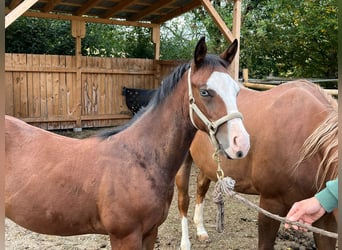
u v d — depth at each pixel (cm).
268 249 237
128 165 193
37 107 751
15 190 199
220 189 184
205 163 278
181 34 1056
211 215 381
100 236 330
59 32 941
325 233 128
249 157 239
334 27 736
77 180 193
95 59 804
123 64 841
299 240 324
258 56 890
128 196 188
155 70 881
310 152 201
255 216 379
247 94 266
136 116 210
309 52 820
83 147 204
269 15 880
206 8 557
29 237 323
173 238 330
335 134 187
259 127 234
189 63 192
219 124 172
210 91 174
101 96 823
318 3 770
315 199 130
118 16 837
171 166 197
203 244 320
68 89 781
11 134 209
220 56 189
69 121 789
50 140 210
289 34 815
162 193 195
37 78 745
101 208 191
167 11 816
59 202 194
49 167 198
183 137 194
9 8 719
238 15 564
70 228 200
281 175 219
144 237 204
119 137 204
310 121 214
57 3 691
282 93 238
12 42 891
